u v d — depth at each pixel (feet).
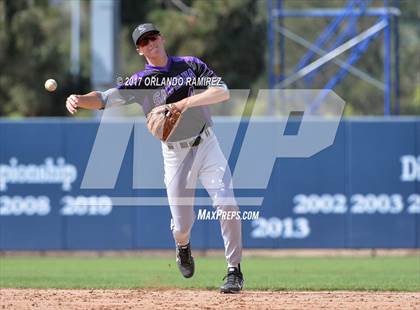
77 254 157.48
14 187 148.05
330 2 268.41
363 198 146.51
